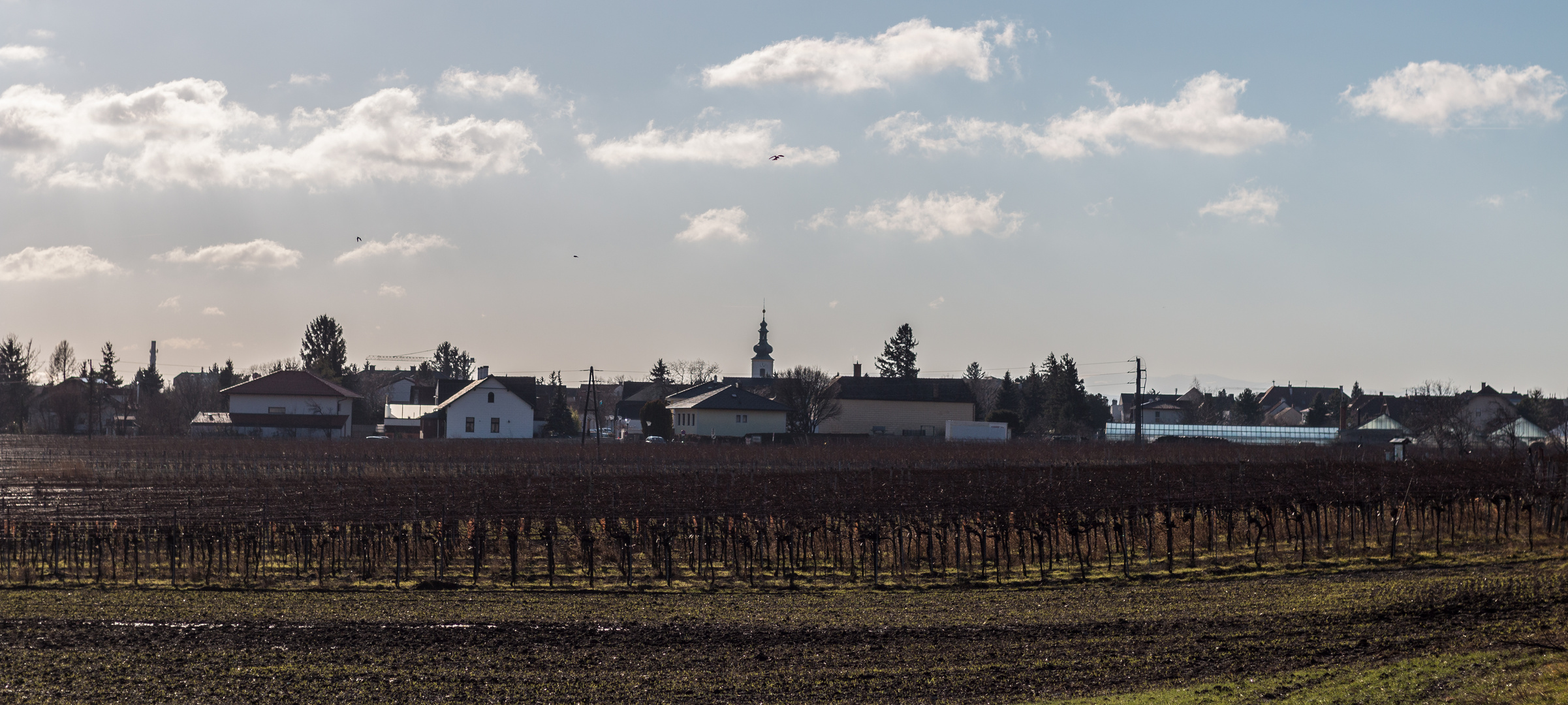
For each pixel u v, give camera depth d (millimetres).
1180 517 35312
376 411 137000
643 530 32969
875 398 115188
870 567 30812
